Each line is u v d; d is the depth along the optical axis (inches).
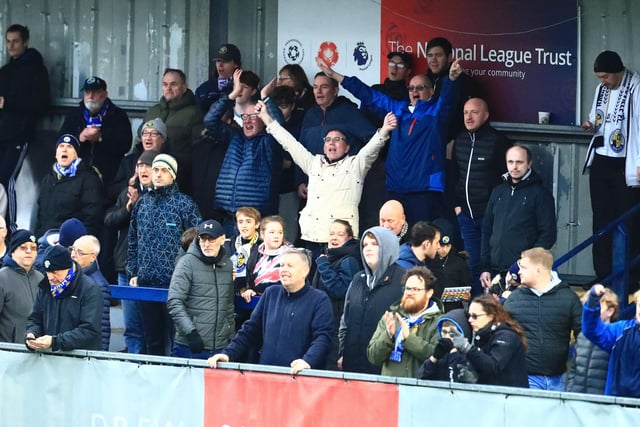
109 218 1259.8
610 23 1338.6
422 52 1375.5
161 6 1451.8
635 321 896.9
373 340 958.4
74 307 1003.3
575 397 832.3
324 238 1218.0
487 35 1358.3
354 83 1280.8
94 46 1471.5
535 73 1353.3
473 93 1333.7
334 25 1397.6
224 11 1427.2
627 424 820.6
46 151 1465.3
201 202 1301.7
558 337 974.4
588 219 1346.0
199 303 1074.1
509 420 848.9
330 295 1074.1
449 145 1304.1
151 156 1229.7
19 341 1061.8
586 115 1348.4
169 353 1205.7
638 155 1261.1
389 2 1380.4
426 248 1064.8
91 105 1390.3
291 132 1310.3
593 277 1338.6
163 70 1454.2
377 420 891.4
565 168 1350.9
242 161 1263.5
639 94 1264.8
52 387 997.2
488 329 893.2
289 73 1341.0
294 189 1317.7
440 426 871.7
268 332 990.4
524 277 979.3
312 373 912.9
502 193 1203.9
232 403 938.1
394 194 1263.5
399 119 1266.0
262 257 1123.3
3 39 1485.0
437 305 958.4
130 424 972.6
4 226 1160.8
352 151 1274.6
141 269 1184.8
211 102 1364.4
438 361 892.6
